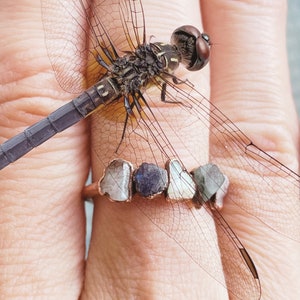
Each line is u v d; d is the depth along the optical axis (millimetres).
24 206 119
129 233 118
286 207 125
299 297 125
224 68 137
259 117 133
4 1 126
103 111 123
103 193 116
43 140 121
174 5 130
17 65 122
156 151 120
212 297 118
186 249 116
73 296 121
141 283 117
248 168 125
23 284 118
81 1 125
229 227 119
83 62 124
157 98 123
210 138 126
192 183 117
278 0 140
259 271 125
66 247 121
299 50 229
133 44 125
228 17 138
